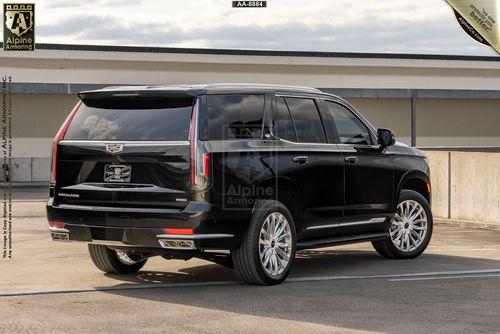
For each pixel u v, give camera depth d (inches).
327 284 444.1
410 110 1982.0
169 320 354.6
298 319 356.2
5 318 357.7
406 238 543.2
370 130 519.8
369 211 508.7
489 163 738.2
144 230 416.2
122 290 427.2
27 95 1715.1
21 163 1616.6
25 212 881.5
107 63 1797.5
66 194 436.8
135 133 425.1
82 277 467.5
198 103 419.2
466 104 2025.1
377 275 474.6
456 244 622.8
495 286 436.5
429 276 470.9
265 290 426.6
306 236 470.9
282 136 456.8
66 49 1766.7
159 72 1838.1
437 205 791.7
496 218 732.0
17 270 489.4
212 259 448.5
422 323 347.9
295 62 1934.1
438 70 2038.6
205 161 411.5
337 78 1967.3
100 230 426.6
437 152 789.9
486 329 337.1
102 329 337.7
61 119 1740.9
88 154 430.9
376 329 337.1
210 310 375.9
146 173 417.7
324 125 486.3
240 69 1899.6
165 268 504.4
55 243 608.4
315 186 470.3
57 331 334.0
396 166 529.7
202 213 409.4
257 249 431.8
